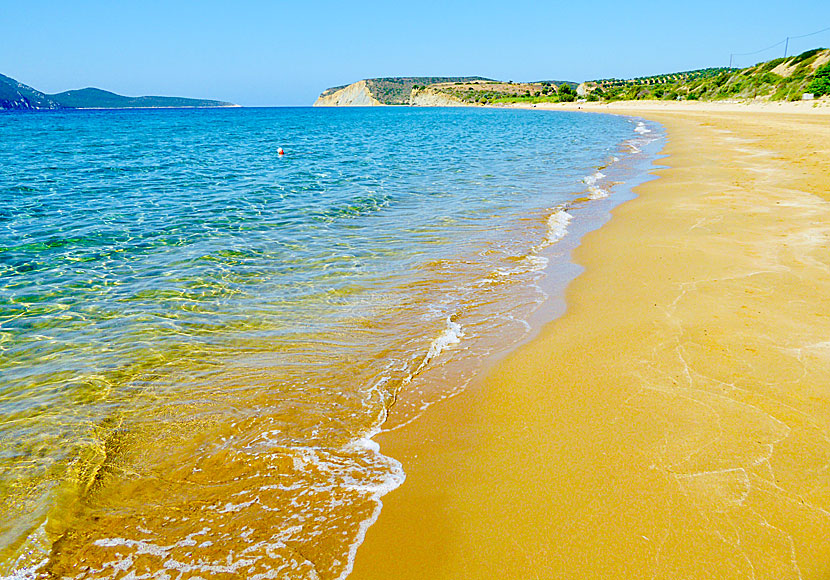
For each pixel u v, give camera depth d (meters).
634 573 2.91
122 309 6.91
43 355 5.68
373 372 5.35
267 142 35.94
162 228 10.96
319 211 12.62
